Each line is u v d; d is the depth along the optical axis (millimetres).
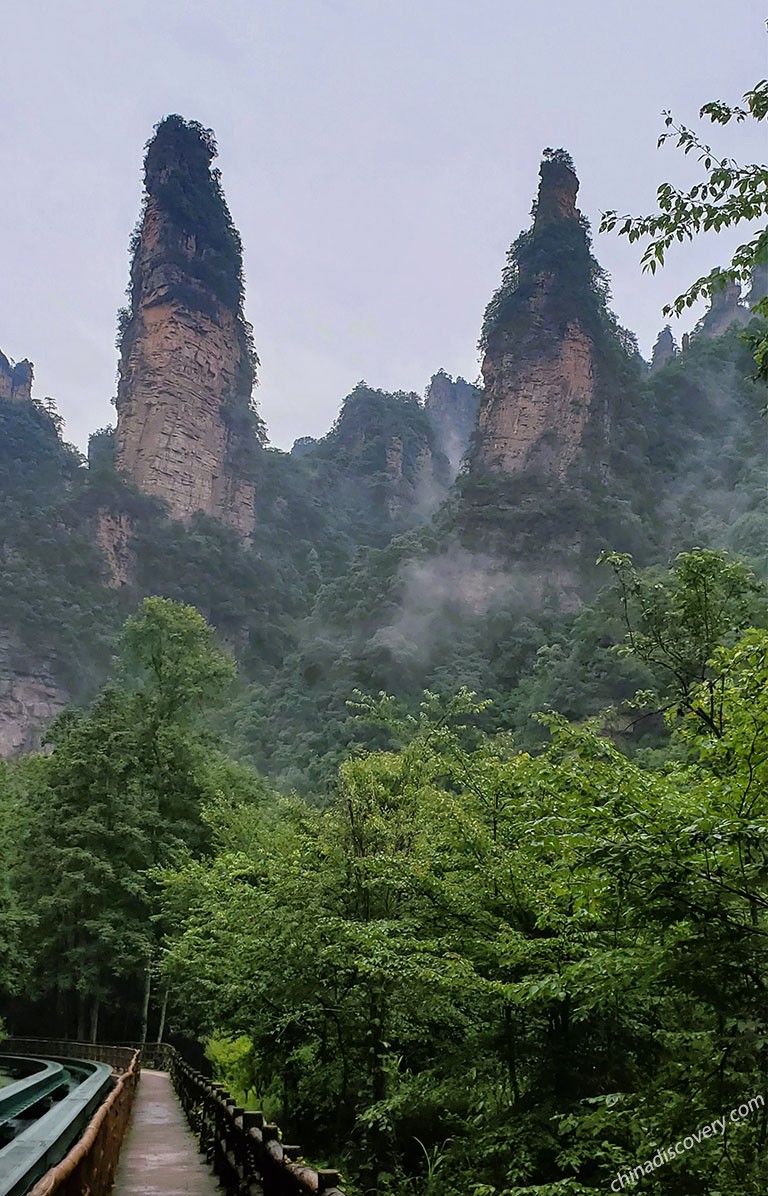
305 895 10531
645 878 5219
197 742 40125
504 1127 7840
